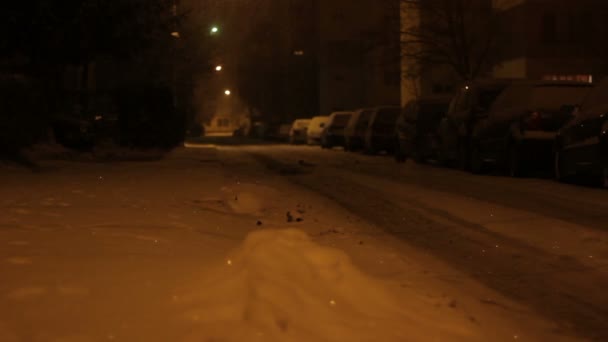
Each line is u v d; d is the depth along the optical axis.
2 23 15.05
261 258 4.72
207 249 6.40
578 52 35.50
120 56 17.25
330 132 34.94
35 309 4.13
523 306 5.68
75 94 23.86
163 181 12.56
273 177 15.96
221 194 10.86
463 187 13.70
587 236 8.38
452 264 7.09
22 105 16.94
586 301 5.86
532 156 14.77
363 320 4.46
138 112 25.22
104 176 13.23
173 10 23.31
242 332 3.83
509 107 15.80
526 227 9.06
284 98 71.94
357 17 63.28
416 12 31.08
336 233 8.57
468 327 4.86
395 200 11.77
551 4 35.22
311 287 4.64
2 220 7.27
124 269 5.04
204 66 34.66
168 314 4.10
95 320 4.01
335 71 63.97
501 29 35.59
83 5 15.42
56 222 7.31
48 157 17.73
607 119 12.01
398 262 7.00
